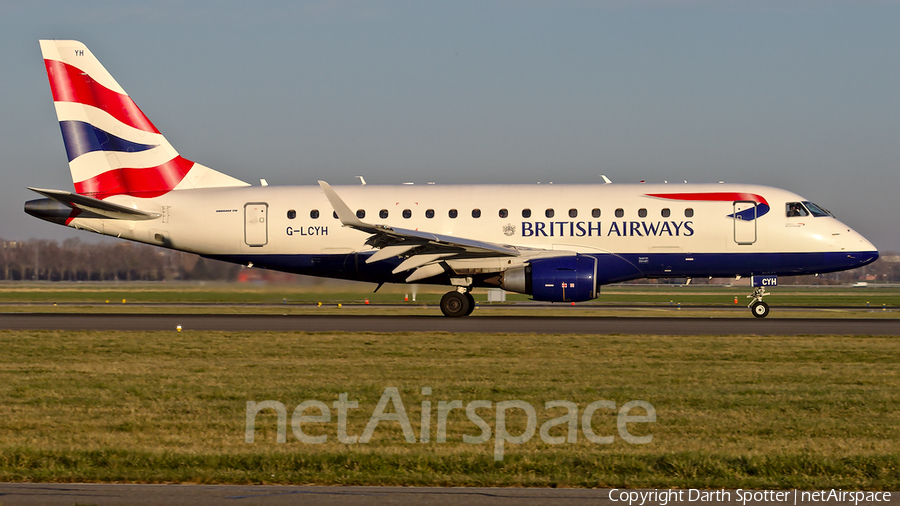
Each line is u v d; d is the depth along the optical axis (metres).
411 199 84.56
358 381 41.94
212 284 139.38
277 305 118.38
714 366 47.34
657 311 103.94
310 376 43.66
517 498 21.75
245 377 43.47
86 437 30.06
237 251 87.06
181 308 108.81
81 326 73.88
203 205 87.19
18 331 68.44
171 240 87.69
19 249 198.88
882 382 41.78
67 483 23.23
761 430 31.14
